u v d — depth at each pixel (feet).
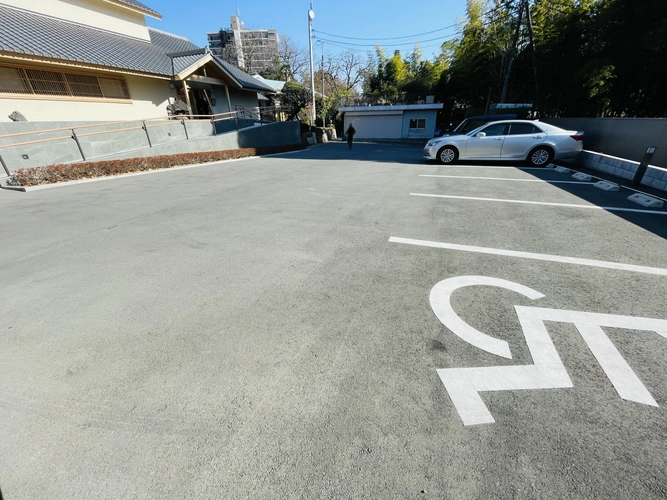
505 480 3.73
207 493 3.66
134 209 16.06
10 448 4.22
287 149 48.29
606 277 8.34
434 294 7.68
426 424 4.45
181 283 8.53
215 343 6.17
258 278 8.67
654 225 12.09
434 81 87.61
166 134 36.73
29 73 28.55
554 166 26.12
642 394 4.89
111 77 35.40
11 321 7.06
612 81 36.94
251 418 4.59
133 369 5.56
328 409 4.71
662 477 3.74
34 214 15.58
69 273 9.30
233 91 59.21
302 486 3.72
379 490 3.66
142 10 43.42
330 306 7.29
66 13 35.81
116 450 4.17
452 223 12.75
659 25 28.09
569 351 5.78
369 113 80.28
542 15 50.08
